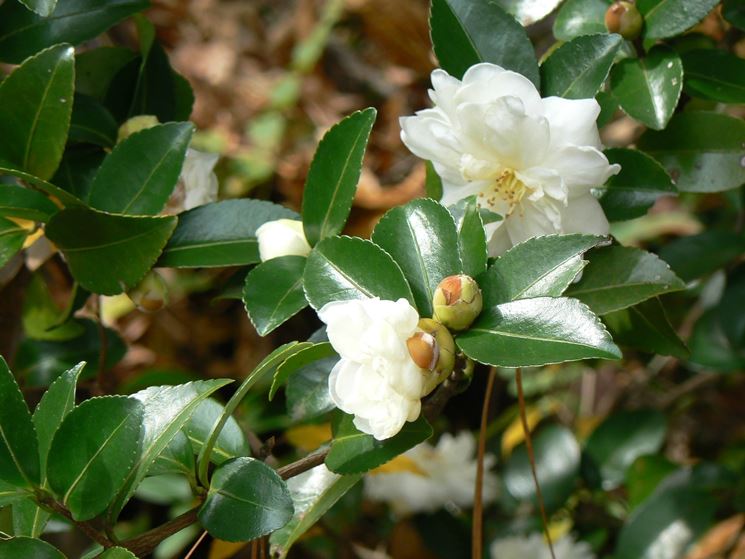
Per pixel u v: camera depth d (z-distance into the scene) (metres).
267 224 0.40
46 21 0.43
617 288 0.39
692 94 0.43
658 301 0.42
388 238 0.36
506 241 0.38
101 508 0.32
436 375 0.33
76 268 0.41
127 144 0.41
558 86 0.39
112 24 0.44
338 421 0.35
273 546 0.39
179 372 0.61
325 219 0.39
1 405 0.32
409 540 0.61
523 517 0.60
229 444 0.37
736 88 0.42
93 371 0.52
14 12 0.43
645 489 0.59
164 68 0.48
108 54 0.48
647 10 0.41
